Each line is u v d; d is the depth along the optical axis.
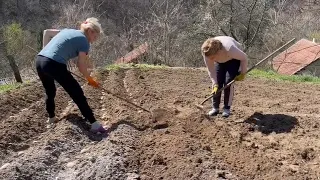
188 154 3.78
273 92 6.98
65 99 5.64
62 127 4.34
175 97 6.22
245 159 3.79
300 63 15.27
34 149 3.80
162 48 15.78
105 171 3.41
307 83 8.10
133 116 4.86
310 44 16.44
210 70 4.89
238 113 5.30
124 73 8.36
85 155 3.80
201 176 3.38
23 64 17.56
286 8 21.97
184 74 8.52
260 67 14.91
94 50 15.31
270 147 4.22
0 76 16.22
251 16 16.48
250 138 4.47
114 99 5.85
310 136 4.57
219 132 4.45
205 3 17.95
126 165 3.58
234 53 4.58
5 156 3.72
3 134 4.05
